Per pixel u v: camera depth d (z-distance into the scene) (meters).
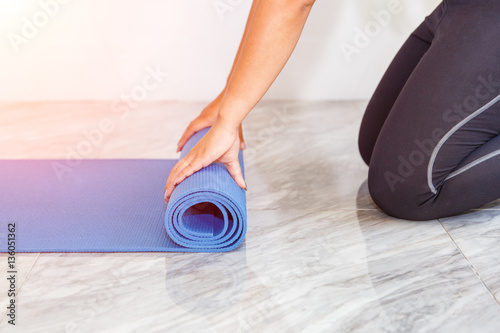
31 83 2.50
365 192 1.73
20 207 1.59
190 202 1.34
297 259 1.37
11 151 2.02
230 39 2.44
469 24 1.30
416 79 1.41
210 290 1.25
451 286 1.26
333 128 2.26
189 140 1.62
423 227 1.50
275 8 1.15
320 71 2.52
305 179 1.82
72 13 2.38
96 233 1.46
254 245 1.44
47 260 1.36
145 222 1.52
